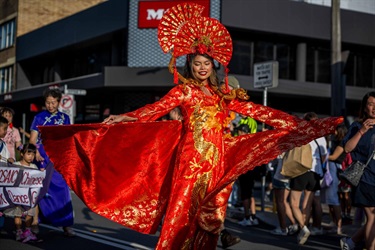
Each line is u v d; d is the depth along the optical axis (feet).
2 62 109.70
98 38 79.10
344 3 83.66
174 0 68.95
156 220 14.80
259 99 76.74
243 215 33.91
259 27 69.41
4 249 21.26
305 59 76.43
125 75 69.72
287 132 15.03
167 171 15.01
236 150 15.10
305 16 72.69
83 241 23.20
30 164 23.43
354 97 78.89
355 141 17.74
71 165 14.55
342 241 19.24
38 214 23.75
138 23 70.23
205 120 14.25
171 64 14.47
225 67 15.35
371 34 78.48
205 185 14.07
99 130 14.24
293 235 26.84
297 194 24.00
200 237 14.53
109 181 14.60
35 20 105.29
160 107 14.12
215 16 67.26
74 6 108.58
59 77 94.48
